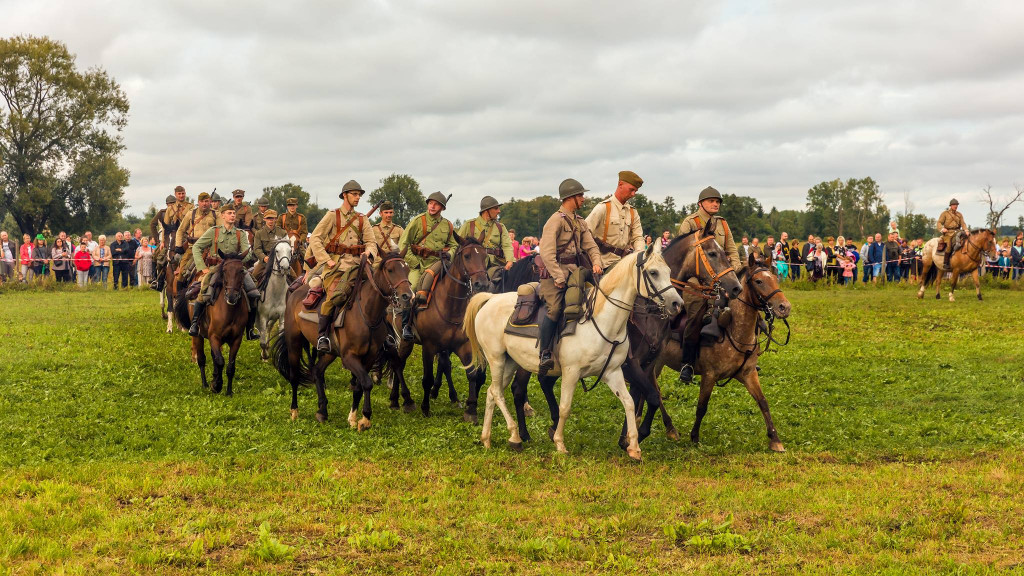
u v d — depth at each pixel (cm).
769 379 1466
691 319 984
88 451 989
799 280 3494
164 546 674
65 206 6500
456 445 1023
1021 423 1117
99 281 3494
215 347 1312
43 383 1366
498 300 1023
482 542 688
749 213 12638
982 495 798
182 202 2030
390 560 655
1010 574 612
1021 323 2139
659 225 5919
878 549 673
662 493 816
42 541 670
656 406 999
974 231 2692
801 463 945
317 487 841
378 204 1200
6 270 3388
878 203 13800
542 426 1129
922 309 2466
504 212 8169
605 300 912
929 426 1105
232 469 909
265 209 1922
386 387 1406
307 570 635
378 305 1080
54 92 6234
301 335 1170
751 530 716
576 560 658
